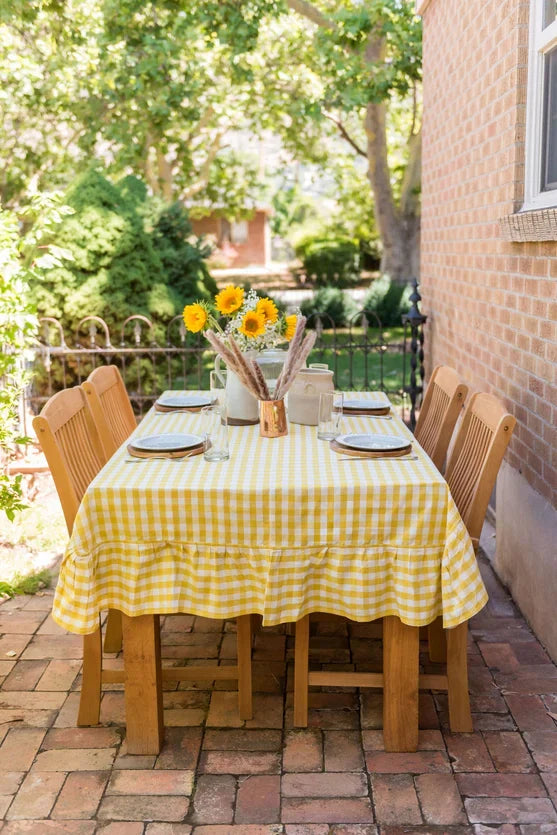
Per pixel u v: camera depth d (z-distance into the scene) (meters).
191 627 3.83
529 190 3.93
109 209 8.34
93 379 3.84
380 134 16.19
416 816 2.53
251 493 2.73
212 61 14.55
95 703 3.03
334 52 13.02
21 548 4.74
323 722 3.05
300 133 18.88
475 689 3.25
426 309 6.89
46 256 4.91
